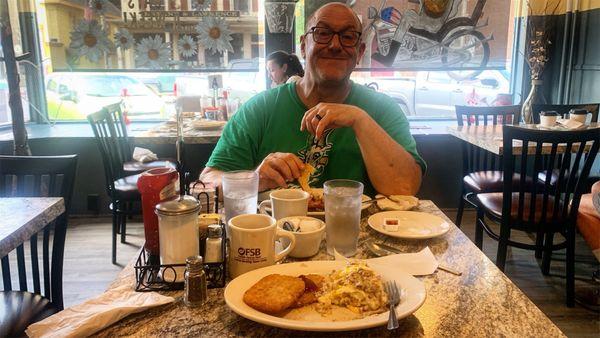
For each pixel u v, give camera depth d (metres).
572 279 2.23
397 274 0.80
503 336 0.67
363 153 1.41
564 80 3.77
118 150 2.97
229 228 0.85
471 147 3.20
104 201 3.65
